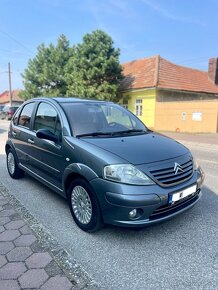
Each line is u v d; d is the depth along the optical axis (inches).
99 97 880.9
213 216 162.6
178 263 118.2
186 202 143.1
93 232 142.1
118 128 176.7
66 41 1197.1
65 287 101.0
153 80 914.7
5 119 1387.8
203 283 105.7
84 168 137.3
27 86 1234.0
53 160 165.8
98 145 142.7
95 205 134.8
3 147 415.5
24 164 213.2
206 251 127.1
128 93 984.3
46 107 189.5
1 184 221.1
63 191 159.5
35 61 1235.2
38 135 164.1
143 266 116.1
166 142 159.9
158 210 128.8
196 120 746.8
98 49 901.8
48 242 131.1
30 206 178.4
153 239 137.3
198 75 1139.3
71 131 158.4
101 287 103.0
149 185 126.6
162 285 104.6
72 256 122.4
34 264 114.3
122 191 124.0
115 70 900.6
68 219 159.6
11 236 136.3
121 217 125.6
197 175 150.6
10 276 106.7
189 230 145.9
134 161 130.5
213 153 422.9
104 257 122.3
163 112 832.3
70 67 1036.5
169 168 134.3
